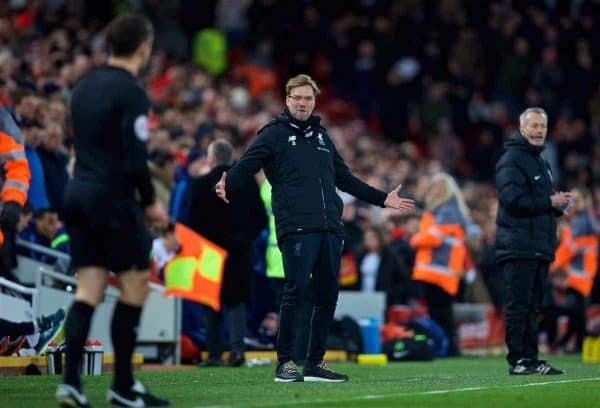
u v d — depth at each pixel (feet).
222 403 76.84
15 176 108.58
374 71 280.72
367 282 178.91
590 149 276.82
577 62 294.87
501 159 115.14
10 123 109.09
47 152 140.15
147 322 138.82
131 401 73.77
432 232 168.76
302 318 107.24
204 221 130.62
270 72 276.21
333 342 153.48
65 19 226.58
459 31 291.79
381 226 184.24
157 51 233.76
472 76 290.97
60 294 123.54
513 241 112.88
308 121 99.19
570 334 191.62
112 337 73.87
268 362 137.69
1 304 114.21
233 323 132.57
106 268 74.64
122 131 72.02
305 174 97.60
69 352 72.38
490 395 85.30
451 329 170.19
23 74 165.37
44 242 136.67
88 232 73.92
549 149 277.23
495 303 193.88
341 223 99.71
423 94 278.46
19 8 219.61
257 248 152.76
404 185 214.69
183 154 164.76
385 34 282.77
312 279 99.66
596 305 202.18
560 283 190.39
